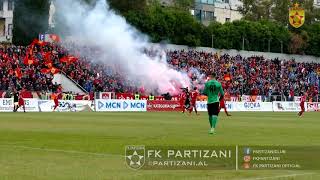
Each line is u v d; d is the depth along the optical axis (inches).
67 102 2847.0
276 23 5108.3
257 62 4205.2
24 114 2342.5
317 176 665.0
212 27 4276.6
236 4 5876.0
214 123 1290.6
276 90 3924.7
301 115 2726.4
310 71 4404.5
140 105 3056.1
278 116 2564.0
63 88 3198.8
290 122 1963.6
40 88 3021.7
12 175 649.6
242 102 3385.8
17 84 2962.6
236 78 3865.7
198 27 4178.2
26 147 946.7
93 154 847.7
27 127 1464.1
